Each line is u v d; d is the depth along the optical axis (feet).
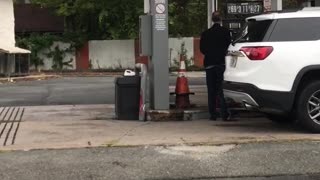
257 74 29.60
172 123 35.42
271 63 29.43
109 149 26.32
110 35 126.21
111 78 92.94
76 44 122.11
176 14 129.90
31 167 23.54
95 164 23.88
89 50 123.44
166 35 37.32
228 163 23.93
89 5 122.21
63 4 124.88
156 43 37.22
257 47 29.71
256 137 28.94
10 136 30.60
